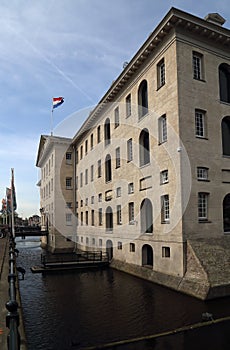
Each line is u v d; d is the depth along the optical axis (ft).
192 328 40.57
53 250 141.18
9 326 15.25
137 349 34.50
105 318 45.73
